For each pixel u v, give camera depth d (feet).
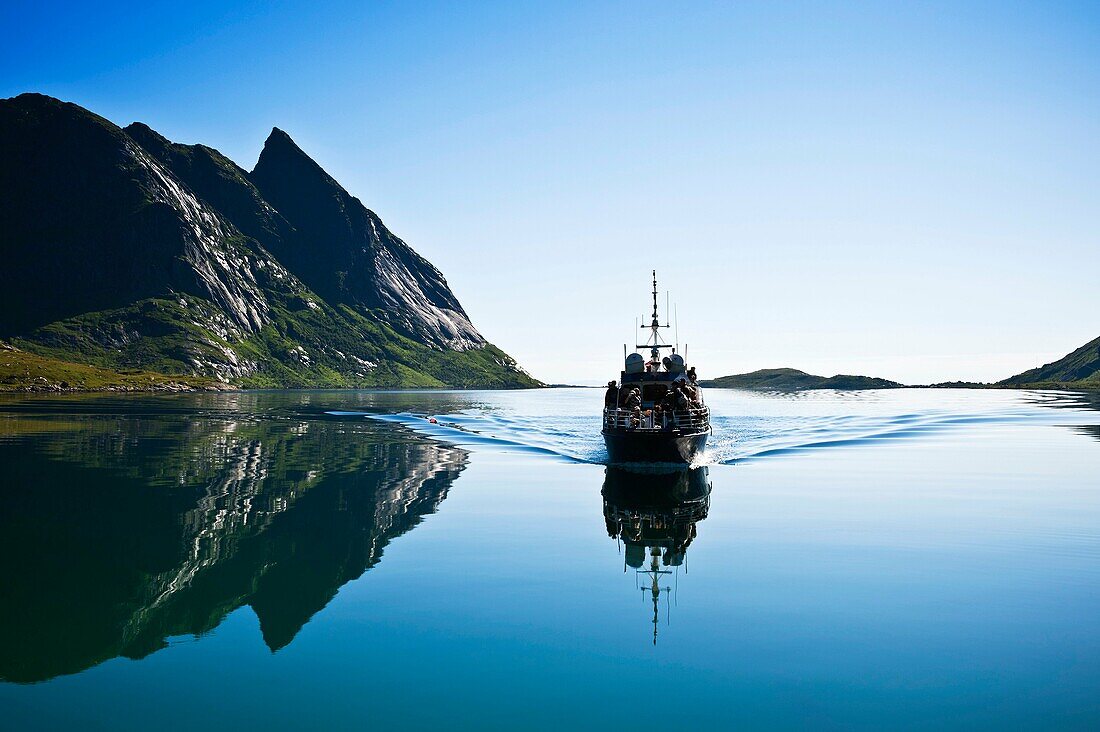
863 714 42.60
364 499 104.83
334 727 40.75
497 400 557.74
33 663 48.70
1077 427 241.76
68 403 374.84
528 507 100.17
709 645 52.03
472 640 52.60
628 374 168.55
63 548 76.07
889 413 318.86
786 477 129.90
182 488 112.27
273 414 316.19
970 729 40.98
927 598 61.62
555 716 42.19
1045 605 59.93
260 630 54.24
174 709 42.65
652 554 75.31
